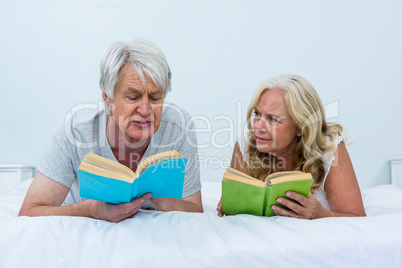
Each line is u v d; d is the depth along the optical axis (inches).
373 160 117.6
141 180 33.9
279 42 118.2
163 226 34.2
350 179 51.3
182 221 34.9
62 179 46.3
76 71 119.4
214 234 32.7
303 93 50.1
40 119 119.0
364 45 118.5
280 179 38.6
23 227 32.6
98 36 119.6
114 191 33.6
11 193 77.0
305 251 31.7
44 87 119.0
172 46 117.9
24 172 114.0
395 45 119.0
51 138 47.2
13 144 118.5
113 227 34.3
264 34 118.1
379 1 118.6
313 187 52.6
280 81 50.5
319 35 118.2
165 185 37.3
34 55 119.3
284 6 118.3
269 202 39.5
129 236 32.8
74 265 31.0
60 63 119.3
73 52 119.3
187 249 31.5
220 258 30.9
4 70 118.9
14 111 118.7
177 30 118.2
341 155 52.6
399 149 118.6
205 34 118.0
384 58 118.9
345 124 117.6
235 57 117.6
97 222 35.3
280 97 49.8
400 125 118.6
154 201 45.3
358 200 50.4
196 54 117.6
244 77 117.7
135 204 35.2
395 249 33.0
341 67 118.2
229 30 118.0
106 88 41.5
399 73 119.0
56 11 119.6
